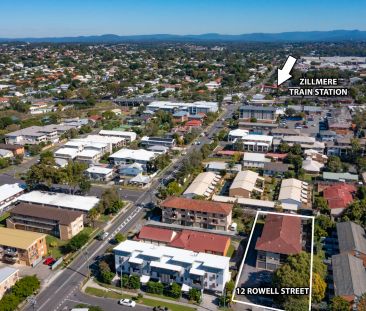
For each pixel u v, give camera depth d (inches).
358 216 4323.3
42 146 7362.2
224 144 7623.0
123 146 7504.9
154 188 5551.2
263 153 6865.2
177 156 6939.0
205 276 3287.4
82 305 3159.5
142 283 3405.5
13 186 5393.7
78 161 6545.3
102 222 4569.4
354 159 6446.9
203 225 4387.3
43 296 3302.2
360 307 2854.3
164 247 3599.9
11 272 3398.1
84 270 3676.2
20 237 3850.9
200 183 5329.7
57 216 4254.4
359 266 3440.0
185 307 3144.7
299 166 6112.2
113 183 5757.9
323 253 3828.7
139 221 4586.6
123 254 3506.4
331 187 5226.4
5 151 6791.3
